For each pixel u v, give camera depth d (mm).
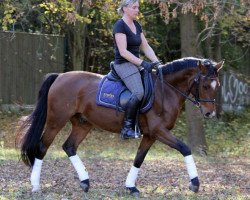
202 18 12797
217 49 18844
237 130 17844
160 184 8922
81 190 7996
